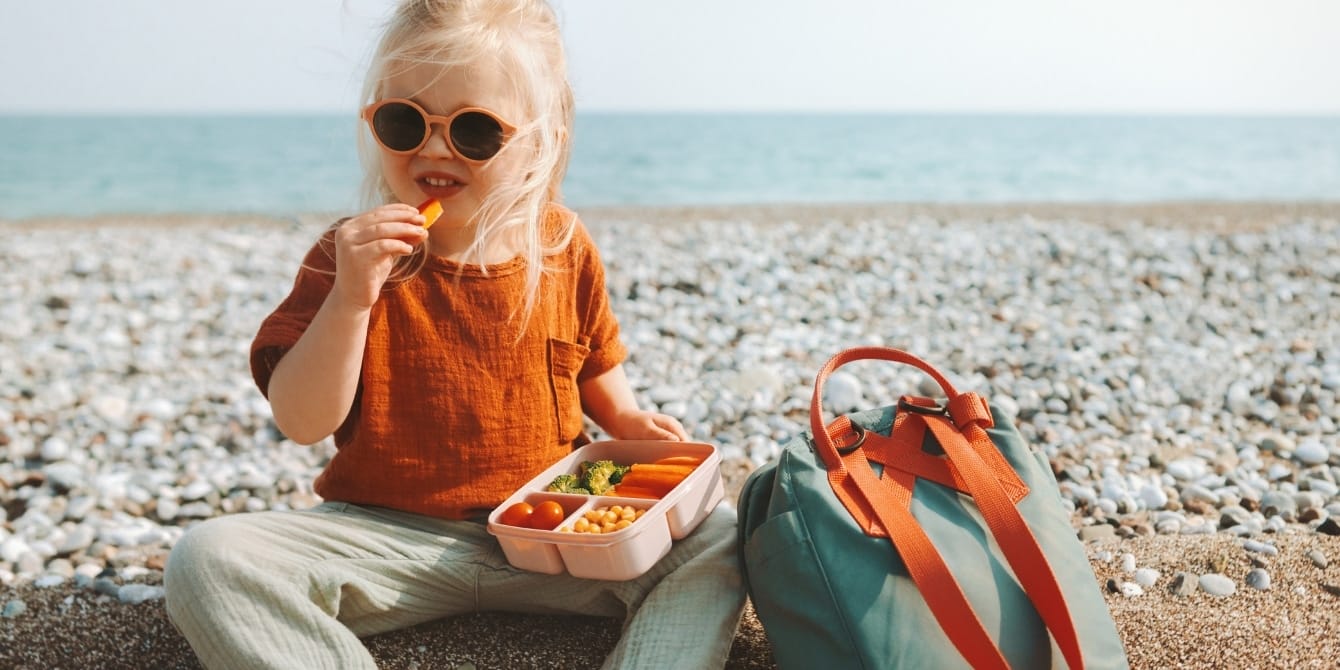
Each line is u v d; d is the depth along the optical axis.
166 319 6.39
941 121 89.62
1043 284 6.74
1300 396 4.35
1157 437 3.87
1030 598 1.74
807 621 1.75
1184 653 2.06
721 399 4.35
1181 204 14.73
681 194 20.27
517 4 2.13
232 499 3.51
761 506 2.01
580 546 1.84
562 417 2.24
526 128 2.08
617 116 108.19
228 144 40.94
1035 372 4.69
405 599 2.07
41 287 7.21
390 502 2.10
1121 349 5.12
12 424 4.33
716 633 1.95
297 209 16.89
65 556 3.04
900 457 1.94
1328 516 2.89
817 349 5.26
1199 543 2.66
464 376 2.10
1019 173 26.20
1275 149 39.41
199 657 1.83
